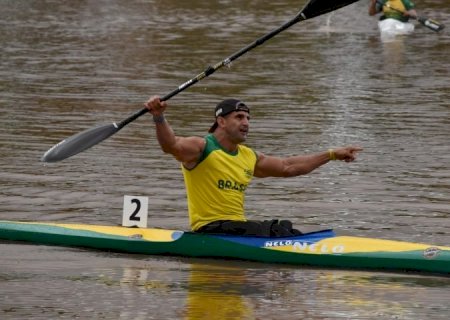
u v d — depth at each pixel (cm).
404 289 1997
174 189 2916
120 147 3462
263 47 6206
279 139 3612
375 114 4109
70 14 8069
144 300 1889
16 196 2803
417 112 4162
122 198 2809
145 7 8681
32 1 9119
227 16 7931
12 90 4591
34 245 2344
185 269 2148
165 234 2314
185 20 7644
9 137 3572
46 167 3148
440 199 2833
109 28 7112
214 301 1886
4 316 1780
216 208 2269
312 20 7769
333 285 2023
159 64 5419
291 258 2197
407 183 3014
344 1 2534
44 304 1855
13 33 6762
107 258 2239
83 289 1961
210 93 4572
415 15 7050
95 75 5041
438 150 3462
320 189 2947
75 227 2372
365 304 1886
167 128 2191
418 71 5275
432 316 1816
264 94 4556
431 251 2145
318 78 5019
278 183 3017
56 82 4822
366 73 5197
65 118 3938
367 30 7200
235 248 2230
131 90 4609
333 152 2327
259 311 1827
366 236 2467
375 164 3253
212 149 2244
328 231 2255
